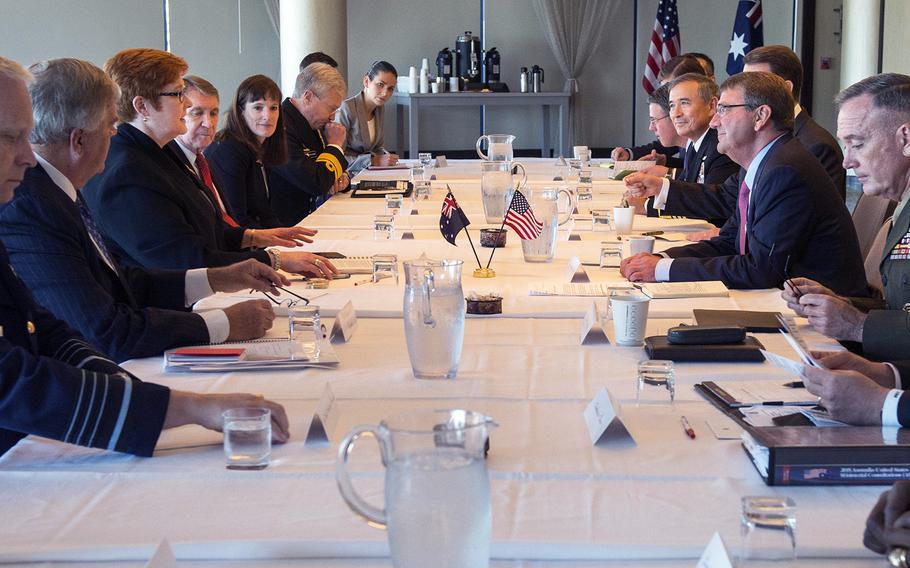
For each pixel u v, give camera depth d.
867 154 2.55
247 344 2.15
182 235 3.09
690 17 11.46
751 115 3.08
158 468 1.49
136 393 1.55
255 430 1.49
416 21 11.27
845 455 1.40
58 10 10.73
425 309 1.93
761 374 1.98
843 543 1.22
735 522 1.29
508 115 11.48
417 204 4.78
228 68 11.02
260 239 3.56
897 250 2.58
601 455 1.54
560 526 1.28
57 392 1.52
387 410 1.78
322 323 2.44
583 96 11.45
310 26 9.58
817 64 11.45
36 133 2.25
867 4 10.31
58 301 2.18
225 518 1.31
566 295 2.70
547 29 11.17
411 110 10.58
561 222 4.17
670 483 1.43
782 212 2.88
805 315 2.36
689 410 1.75
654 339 2.16
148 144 3.19
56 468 1.50
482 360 2.10
